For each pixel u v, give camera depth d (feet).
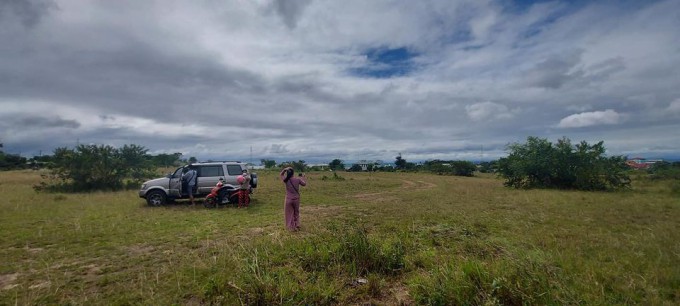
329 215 35.83
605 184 64.39
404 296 14.66
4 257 20.48
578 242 21.83
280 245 20.88
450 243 22.43
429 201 46.37
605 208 37.58
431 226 28.19
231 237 25.31
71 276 17.34
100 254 21.24
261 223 31.40
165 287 15.48
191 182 44.52
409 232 25.82
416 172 183.93
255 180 50.06
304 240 21.17
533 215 32.94
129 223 30.99
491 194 55.16
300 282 15.30
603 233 25.03
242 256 18.81
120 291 15.16
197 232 27.09
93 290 15.47
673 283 14.85
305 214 36.81
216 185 45.21
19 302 14.01
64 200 48.42
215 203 42.91
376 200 49.98
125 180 77.36
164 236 25.88
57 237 25.35
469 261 15.69
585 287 14.10
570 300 12.62
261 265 16.62
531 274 13.98
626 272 16.01
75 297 14.65
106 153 66.54
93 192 61.21
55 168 62.39
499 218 31.81
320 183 85.15
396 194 59.67
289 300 13.35
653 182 76.79
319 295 14.12
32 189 63.72
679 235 23.61
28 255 20.95
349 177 120.88
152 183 44.42
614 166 62.75
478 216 32.73
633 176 93.09
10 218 33.40
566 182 67.36
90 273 17.89
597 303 12.67
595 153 63.72
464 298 13.01
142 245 23.35
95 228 28.66
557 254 18.44
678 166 96.99
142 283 15.78
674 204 40.27
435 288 13.85
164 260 19.88
